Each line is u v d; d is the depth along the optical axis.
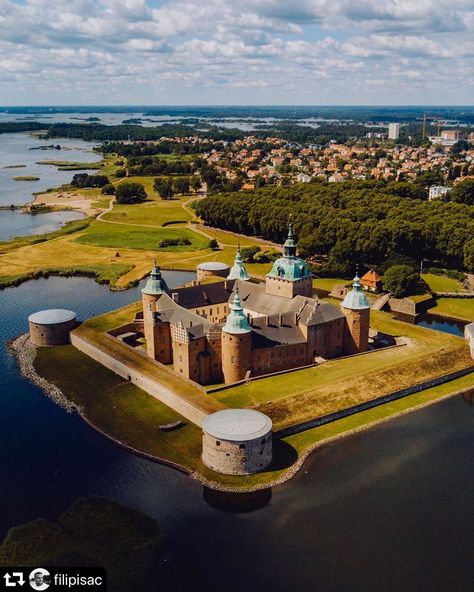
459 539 97.81
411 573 90.69
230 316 142.62
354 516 102.75
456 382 153.38
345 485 111.06
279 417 128.50
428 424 133.12
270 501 106.12
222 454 112.38
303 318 154.88
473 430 131.00
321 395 137.25
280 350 149.25
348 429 129.38
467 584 88.81
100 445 123.25
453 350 164.75
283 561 92.62
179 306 156.75
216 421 117.25
